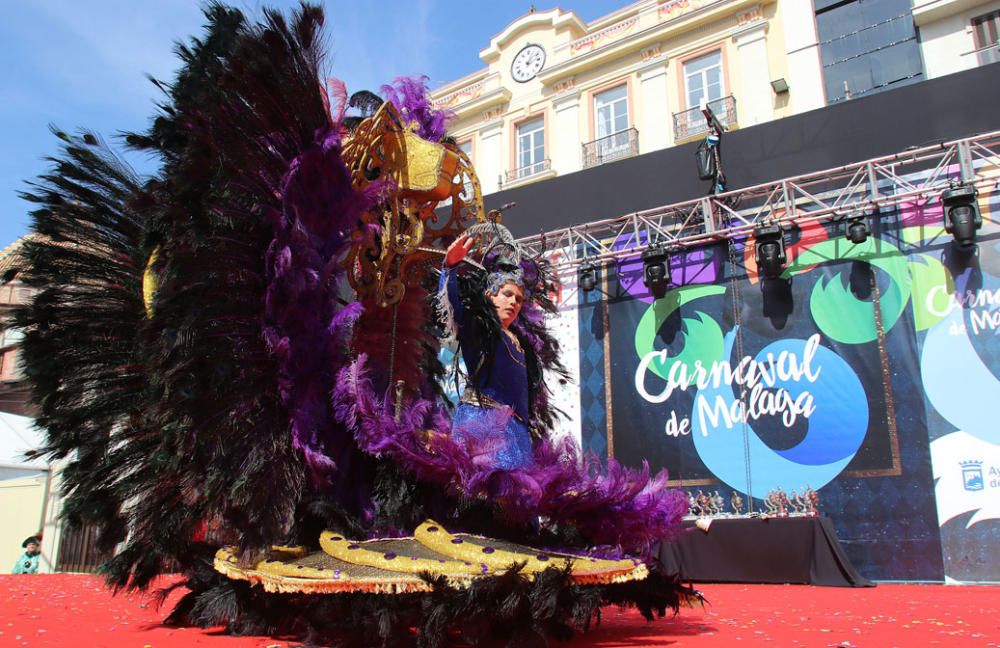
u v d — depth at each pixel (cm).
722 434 988
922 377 884
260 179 292
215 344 268
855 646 270
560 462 302
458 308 314
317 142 302
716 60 1867
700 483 985
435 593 232
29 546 988
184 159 290
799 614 407
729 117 1770
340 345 299
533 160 2141
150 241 301
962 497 830
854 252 955
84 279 375
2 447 1289
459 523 285
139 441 334
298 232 285
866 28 1736
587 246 1173
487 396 310
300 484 269
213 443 258
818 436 923
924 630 327
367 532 286
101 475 338
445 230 378
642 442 1039
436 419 360
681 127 1845
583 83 2069
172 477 300
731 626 332
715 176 1063
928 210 924
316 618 252
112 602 424
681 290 1066
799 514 815
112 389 350
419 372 364
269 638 282
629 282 1112
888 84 1688
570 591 247
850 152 1025
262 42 299
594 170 1199
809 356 953
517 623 234
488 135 2219
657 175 1150
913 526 845
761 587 712
